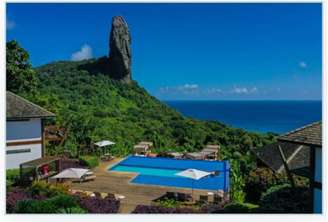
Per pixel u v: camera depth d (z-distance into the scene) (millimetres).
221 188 22156
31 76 42688
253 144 45000
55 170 24547
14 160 25594
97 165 28031
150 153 35594
